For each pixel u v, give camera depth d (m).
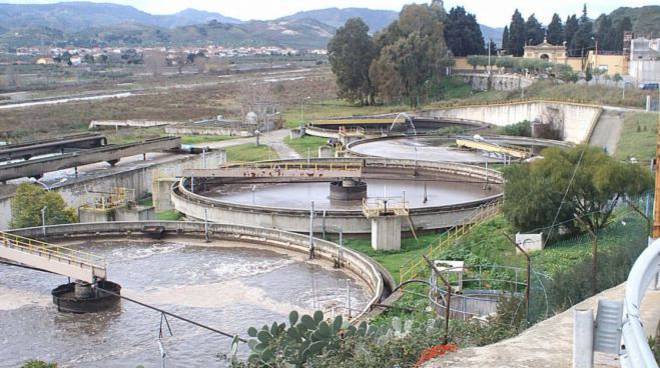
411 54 164.88
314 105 181.75
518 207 52.53
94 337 41.03
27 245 53.16
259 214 62.53
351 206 69.62
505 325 24.31
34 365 30.81
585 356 14.52
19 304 46.56
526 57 184.38
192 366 36.84
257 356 21.05
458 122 139.00
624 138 93.25
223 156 100.38
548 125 120.81
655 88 121.94
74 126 145.88
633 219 48.34
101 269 45.81
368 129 140.62
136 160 102.25
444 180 82.12
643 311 20.83
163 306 46.12
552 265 43.09
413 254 55.53
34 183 75.25
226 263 55.66
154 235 63.06
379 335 22.02
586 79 142.75
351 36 172.88
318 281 51.19
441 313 35.72
